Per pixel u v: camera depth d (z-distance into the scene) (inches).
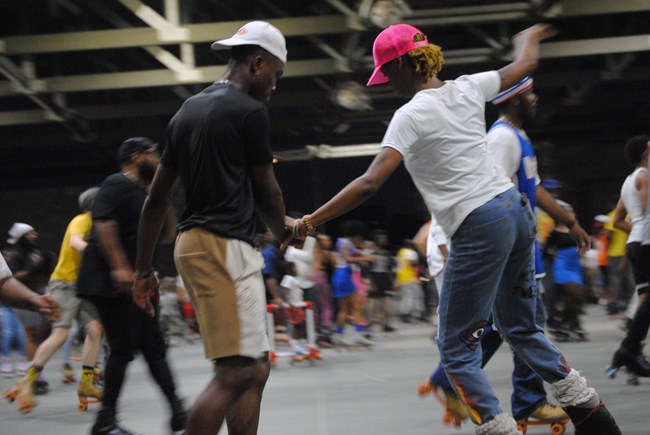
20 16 618.8
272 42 127.3
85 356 252.7
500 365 286.7
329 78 735.1
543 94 850.1
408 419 196.5
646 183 229.0
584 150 943.7
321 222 129.5
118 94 794.2
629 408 191.0
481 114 135.0
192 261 120.4
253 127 122.1
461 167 130.6
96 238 181.8
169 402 185.2
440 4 569.9
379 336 527.5
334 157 927.0
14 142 813.2
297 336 378.0
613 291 495.2
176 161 125.2
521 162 164.1
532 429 177.3
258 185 125.1
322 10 617.0
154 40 549.0
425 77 136.0
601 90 879.7
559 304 419.5
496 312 143.1
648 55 815.7
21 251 306.7
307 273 398.6
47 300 114.6
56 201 933.2
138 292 135.3
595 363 281.1
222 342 119.3
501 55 588.1
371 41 587.2
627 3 542.9
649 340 321.7
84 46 548.7
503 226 130.3
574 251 374.6
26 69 592.7
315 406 227.9
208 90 126.0
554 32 146.5
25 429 219.6
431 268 191.9
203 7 624.7
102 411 182.2
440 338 135.3
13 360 461.4
